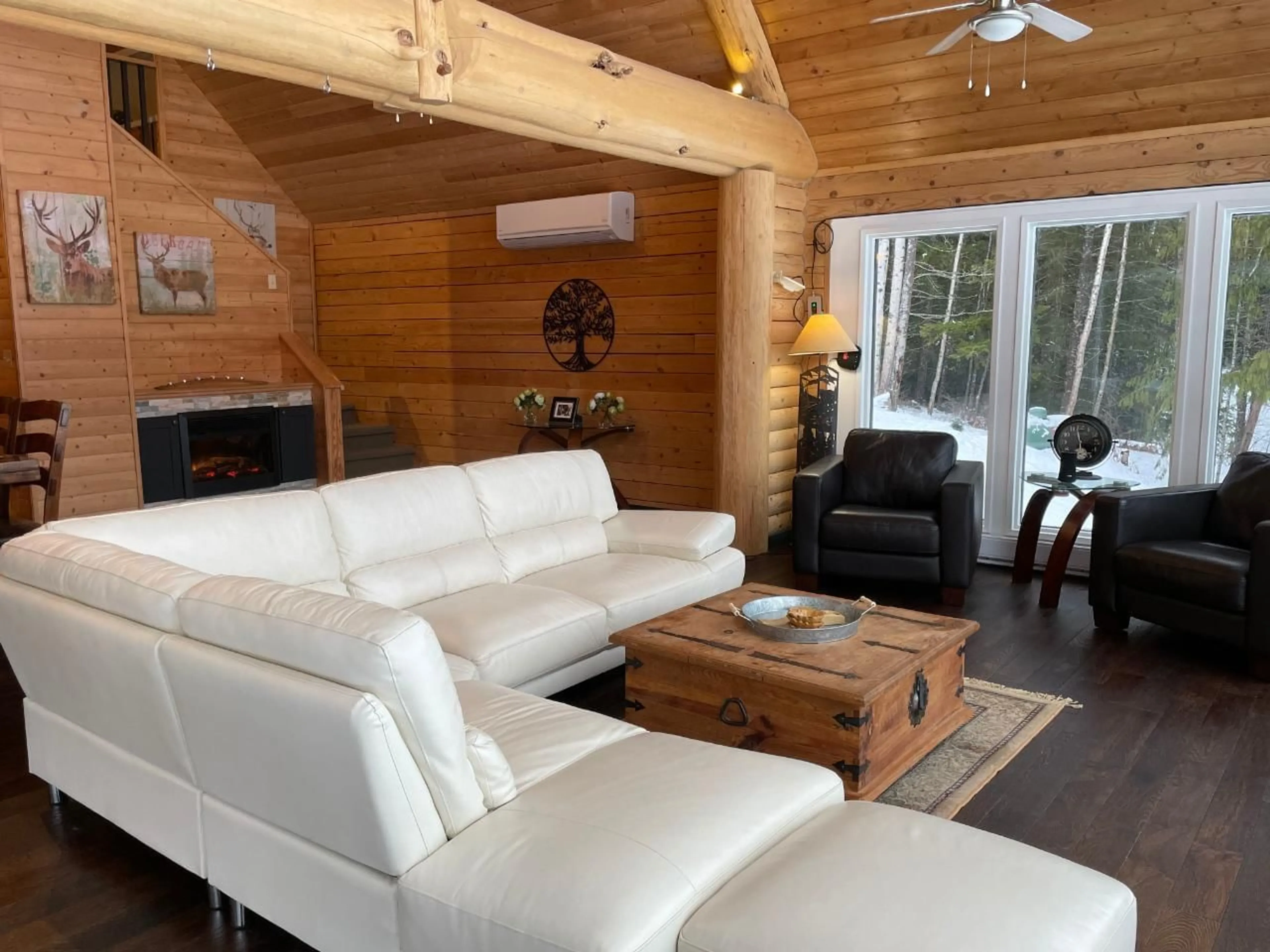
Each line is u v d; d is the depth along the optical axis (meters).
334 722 1.74
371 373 8.48
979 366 5.82
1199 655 4.11
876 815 1.86
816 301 6.25
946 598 4.86
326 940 1.97
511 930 1.60
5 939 2.22
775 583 5.31
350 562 3.40
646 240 6.66
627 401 6.96
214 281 7.46
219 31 3.13
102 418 5.98
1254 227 4.86
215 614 2.06
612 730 2.33
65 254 5.71
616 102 4.53
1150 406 5.27
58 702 2.63
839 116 5.77
